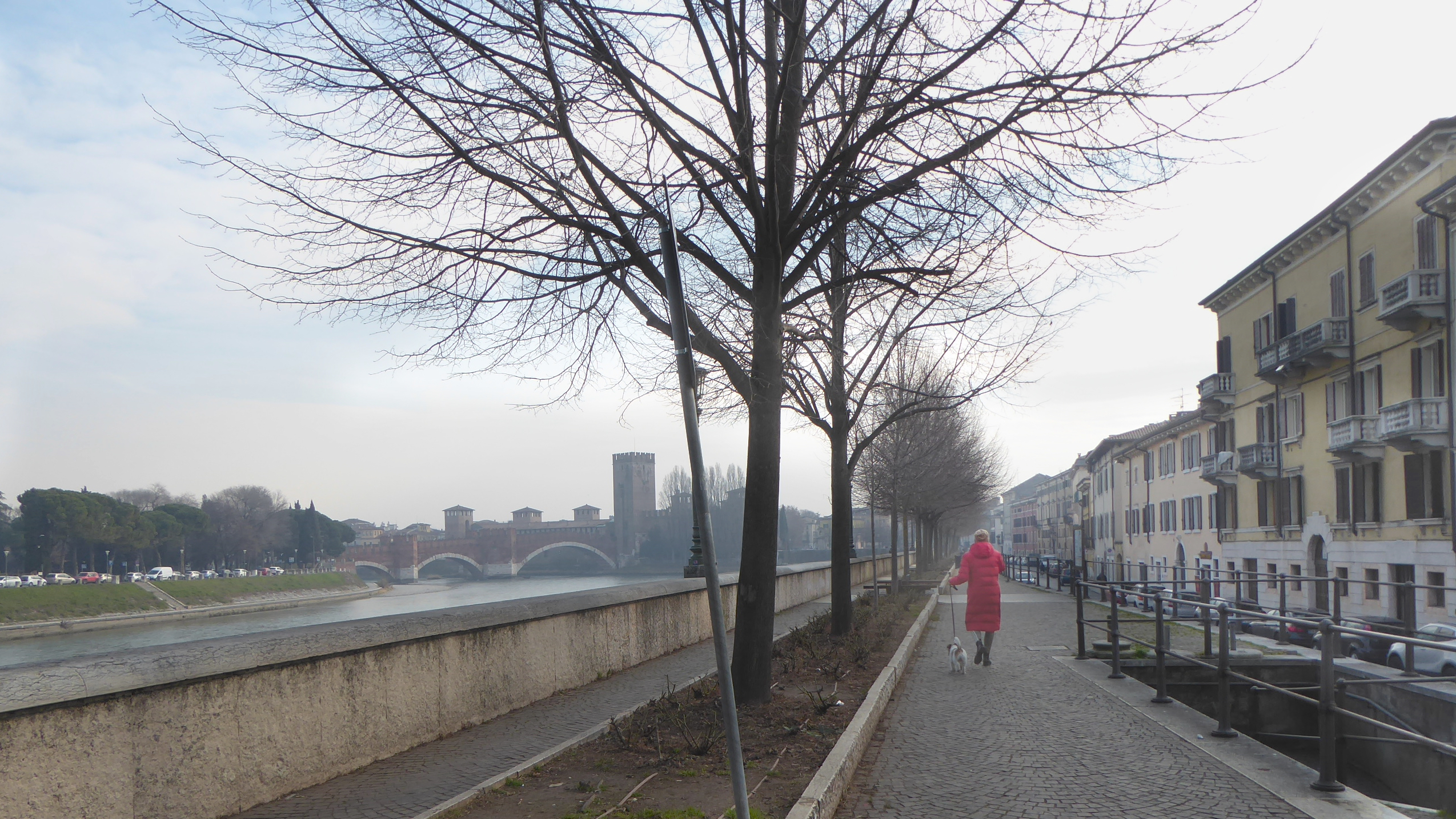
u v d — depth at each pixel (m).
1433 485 26.58
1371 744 11.05
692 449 4.06
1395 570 28.77
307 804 5.46
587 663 10.38
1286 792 6.08
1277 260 36.75
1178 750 7.41
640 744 6.76
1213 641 15.41
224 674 5.22
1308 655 12.54
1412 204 27.69
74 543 120.19
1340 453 30.72
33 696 4.13
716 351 8.32
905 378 19.53
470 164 7.60
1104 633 17.05
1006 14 7.35
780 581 20.70
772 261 7.95
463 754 6.73
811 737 6.95
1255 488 40.31
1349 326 31.45
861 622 15.72
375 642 6.50
